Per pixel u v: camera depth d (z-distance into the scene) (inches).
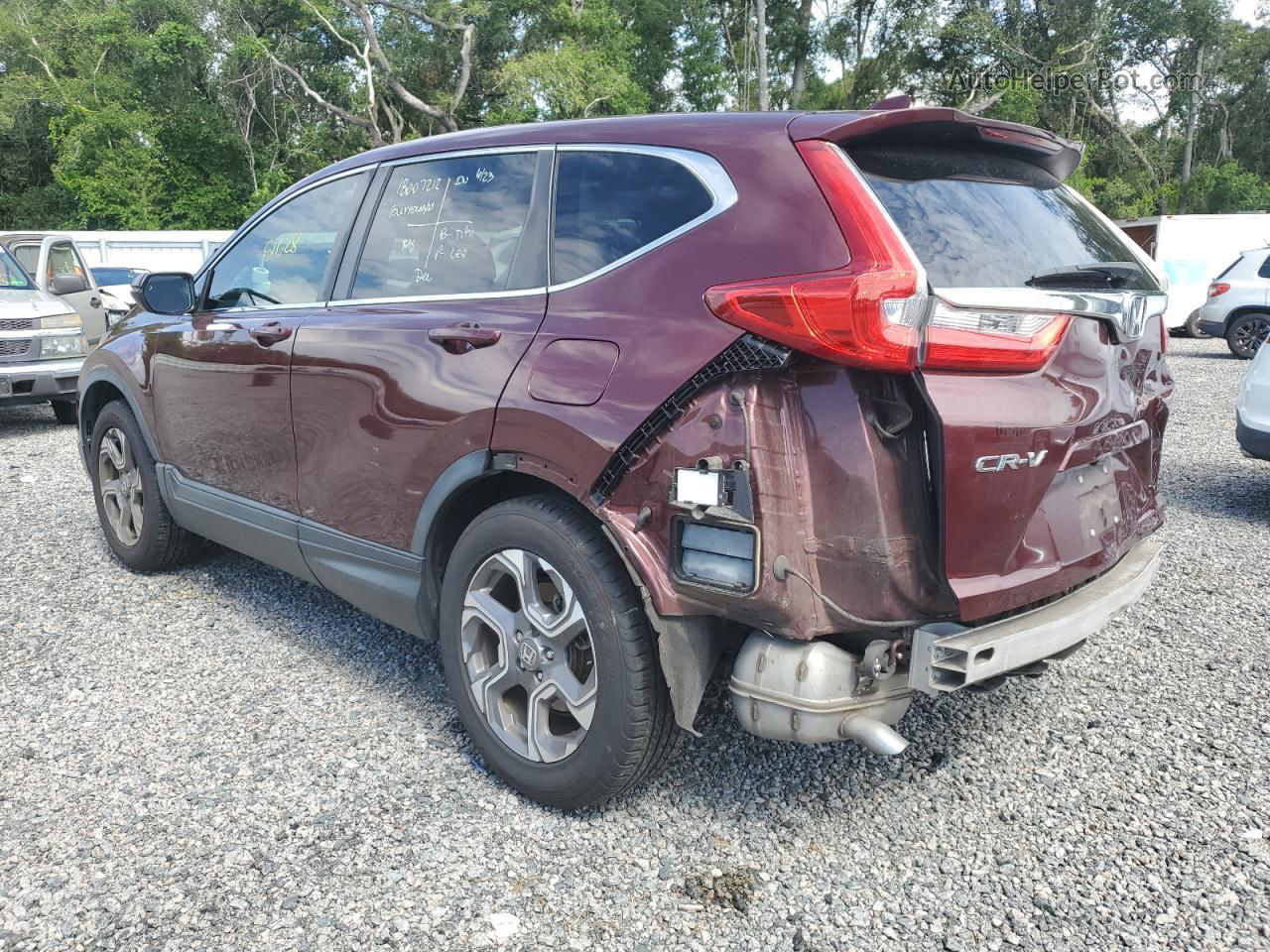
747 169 94.1
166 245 831.7
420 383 113.7
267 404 139.3
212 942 87.5
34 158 1689.2
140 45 1465.3
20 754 120.2
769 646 89.0
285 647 153.6
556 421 98.3
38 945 86.9
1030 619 92.4
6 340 343.6
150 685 139.6
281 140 1657.2
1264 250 597.0
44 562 194.7
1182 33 1820.9
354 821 106.0
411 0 1610.5
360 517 125.3
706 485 87.4
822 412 84.7
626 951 87.0
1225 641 156.7
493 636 113.3
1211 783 114.3
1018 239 97.4
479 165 121.9
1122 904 93.2
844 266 83.5
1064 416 93.0
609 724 97.8
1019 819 107.5
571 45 1482.5
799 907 93.0
